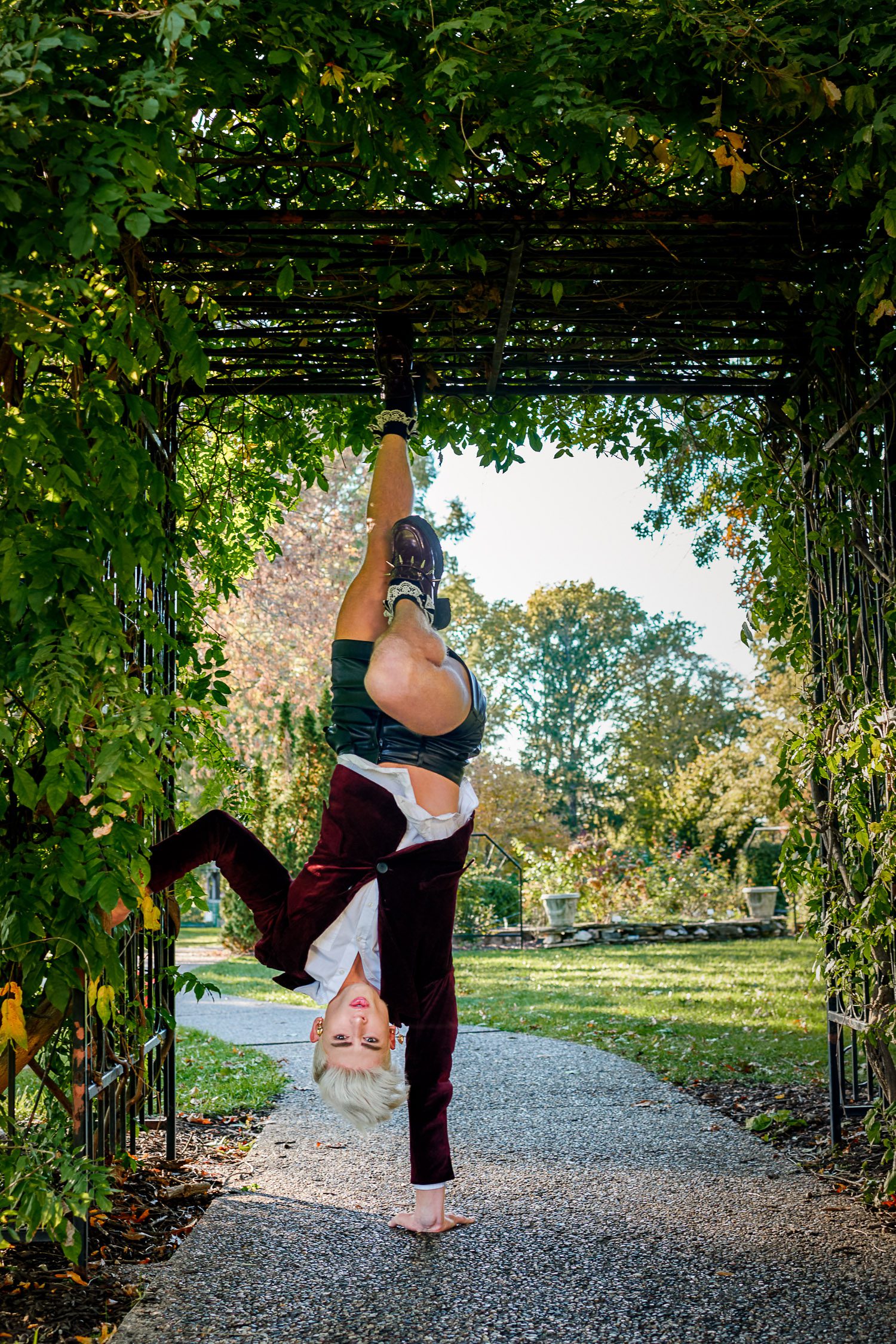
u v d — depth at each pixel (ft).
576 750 110.42
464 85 9.05
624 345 14.60
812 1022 23.44
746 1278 9.34
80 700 8.16
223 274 12.59
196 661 13.32
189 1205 11.47
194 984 12.80
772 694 65.72
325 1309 8.74
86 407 9.13
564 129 9.82
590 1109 15.72
